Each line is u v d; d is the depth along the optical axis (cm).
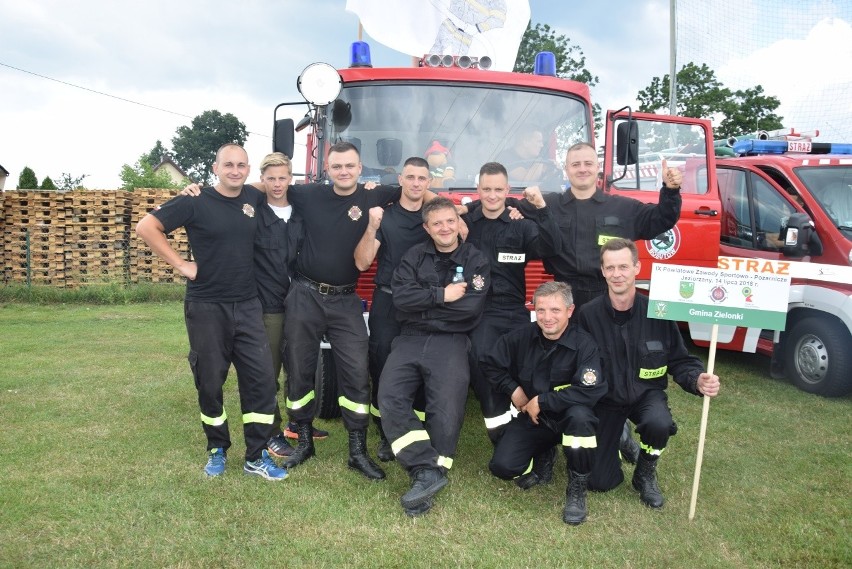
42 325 956
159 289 1269
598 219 422
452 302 379
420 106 507
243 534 323
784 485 393
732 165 725
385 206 423
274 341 425
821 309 576
